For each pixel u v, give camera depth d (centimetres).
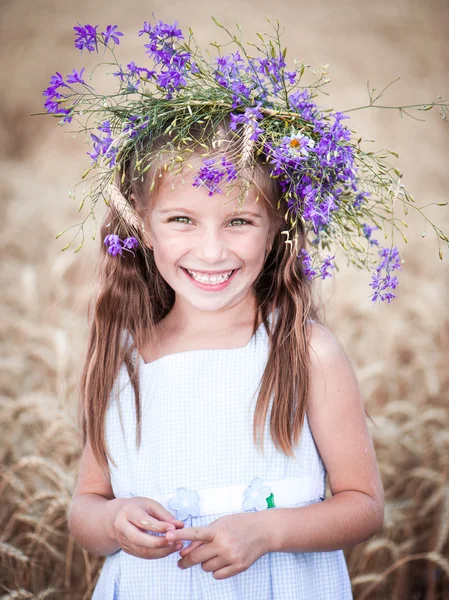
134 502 171
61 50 841
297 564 180
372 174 176
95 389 199
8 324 365
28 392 332
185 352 190
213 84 177
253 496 177
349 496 179
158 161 177
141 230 183
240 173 173
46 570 277
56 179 618
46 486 295
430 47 851
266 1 935
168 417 186
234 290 181
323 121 178
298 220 195
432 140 656
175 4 909
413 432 309
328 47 833
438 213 541
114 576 188
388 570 262
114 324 204
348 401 182
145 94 178
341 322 390
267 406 182
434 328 377
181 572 180
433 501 289
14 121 805
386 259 175
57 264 406
